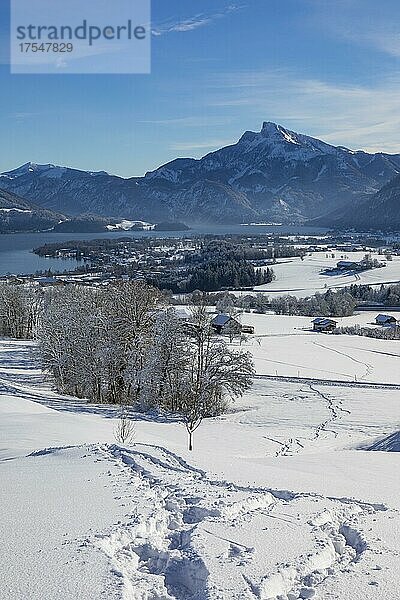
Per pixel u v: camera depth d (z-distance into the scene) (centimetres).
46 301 7856
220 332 8856
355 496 1239
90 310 5394
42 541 927
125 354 4866
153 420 4147
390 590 796
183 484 1277
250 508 1127
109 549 907
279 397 5291
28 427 2797
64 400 4781
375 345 8306
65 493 1198
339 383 5928
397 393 5444
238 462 1622
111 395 5131
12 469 1459
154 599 787
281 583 809
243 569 837
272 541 938
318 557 883
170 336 4712
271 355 7475
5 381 5341
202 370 4731
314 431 3956
